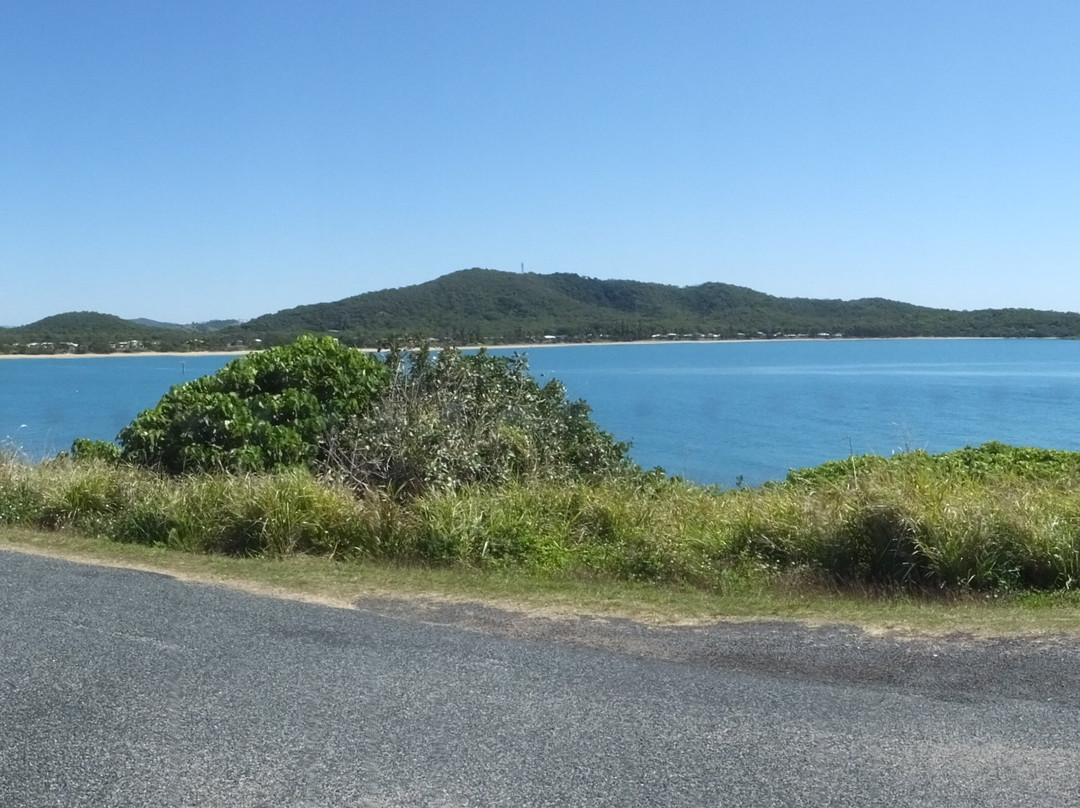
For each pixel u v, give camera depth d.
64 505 10.73
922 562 8.01
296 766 4.09
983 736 4.40
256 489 9.89
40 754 4.21
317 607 6.85
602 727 4.51
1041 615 6.61
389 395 13.31
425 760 4.14
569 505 10.05
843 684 5.18
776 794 3.85
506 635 6.19
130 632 6.05
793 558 8.63
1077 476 11.88
